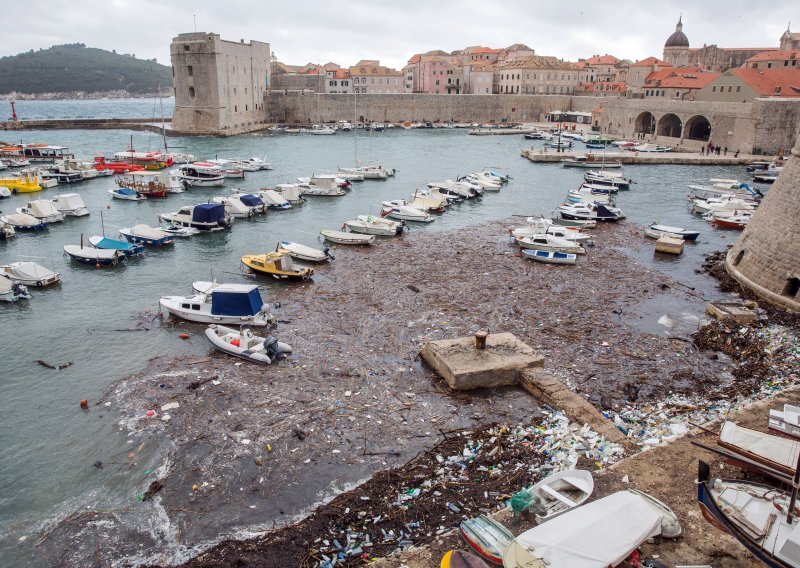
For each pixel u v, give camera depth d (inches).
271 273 1460.4
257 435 791.1
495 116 6407.5
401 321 1191.6
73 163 2930.6
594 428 770.8
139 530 631.2
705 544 529.7
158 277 1481.3
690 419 807.1
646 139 4601.4
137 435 794.8
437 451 750.5
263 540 606.5
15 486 701.3
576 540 469.4
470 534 534.0
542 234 1755.7
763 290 1318.9
